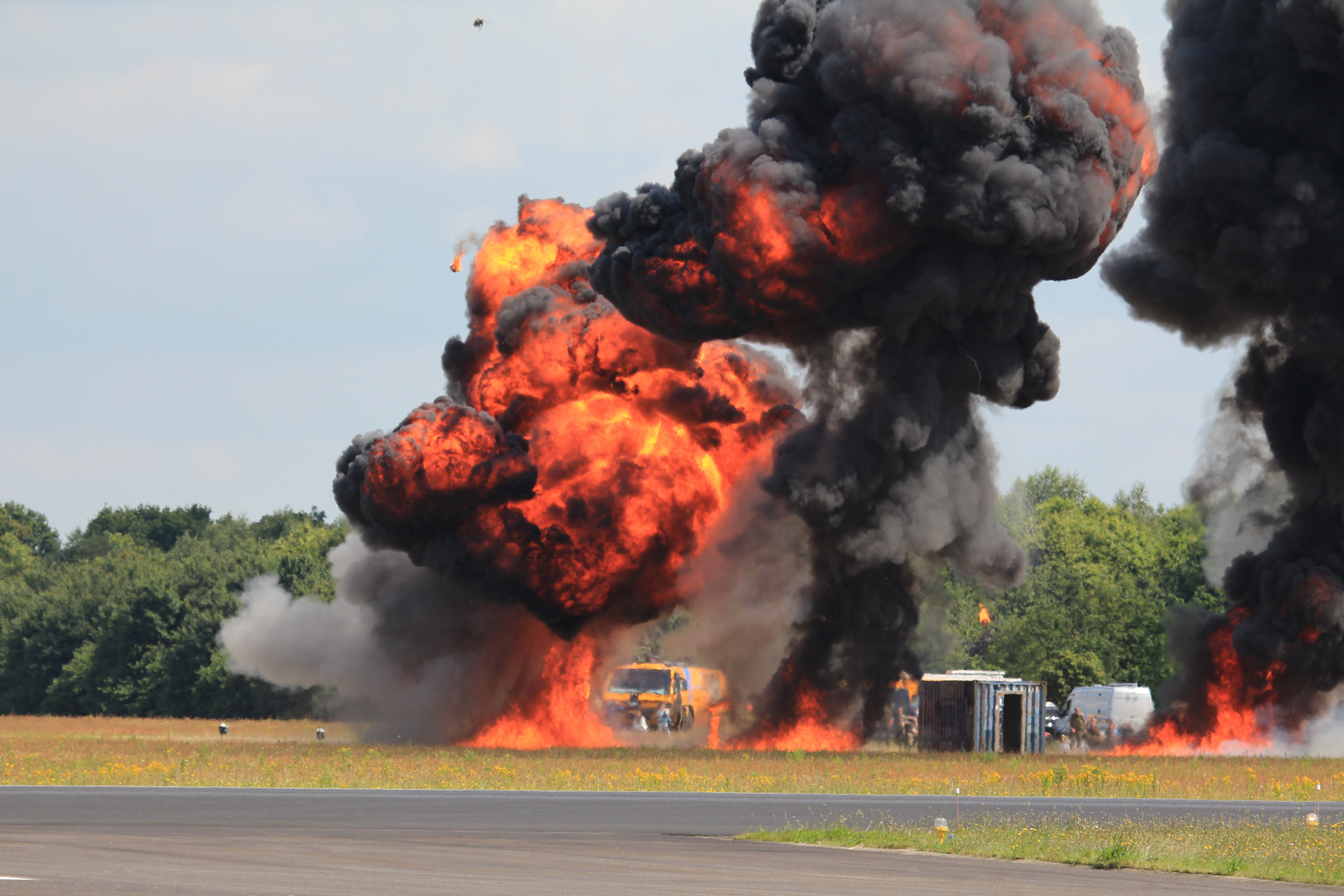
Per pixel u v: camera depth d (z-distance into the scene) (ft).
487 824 260.21
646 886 176.45
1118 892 187.32
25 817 254.06
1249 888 196.85
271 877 176.24
